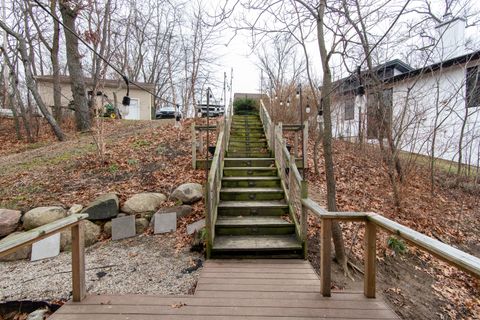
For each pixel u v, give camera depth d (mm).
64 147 9523
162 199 5734
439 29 8227
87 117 12062
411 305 3795
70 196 5867
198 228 4742
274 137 7230
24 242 2115
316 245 4570
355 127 10852
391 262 4594
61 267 4180
